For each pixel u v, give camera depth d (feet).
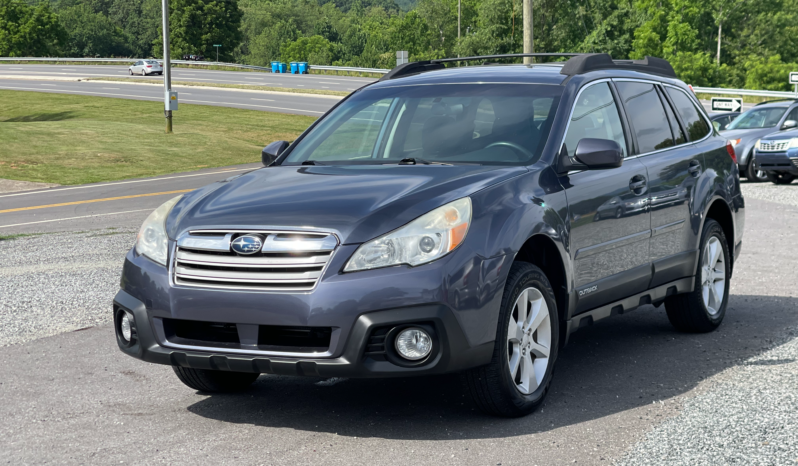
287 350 11.97
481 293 12.11
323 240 11.94
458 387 15.11
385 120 16.30
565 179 14.42
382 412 13.76
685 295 18.54
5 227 42.78
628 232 15.89
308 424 13.23
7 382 16.01
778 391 14.33
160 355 12.76
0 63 292.20
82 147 98.37
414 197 12.51
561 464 11.21
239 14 410.72
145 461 11.69
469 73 17.06
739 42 276.00
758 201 46.16
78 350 18.48
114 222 44.01
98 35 560.61
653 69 19.39
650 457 11.38
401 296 11.64
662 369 16.07
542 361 13.70
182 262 12.60
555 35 238.68
